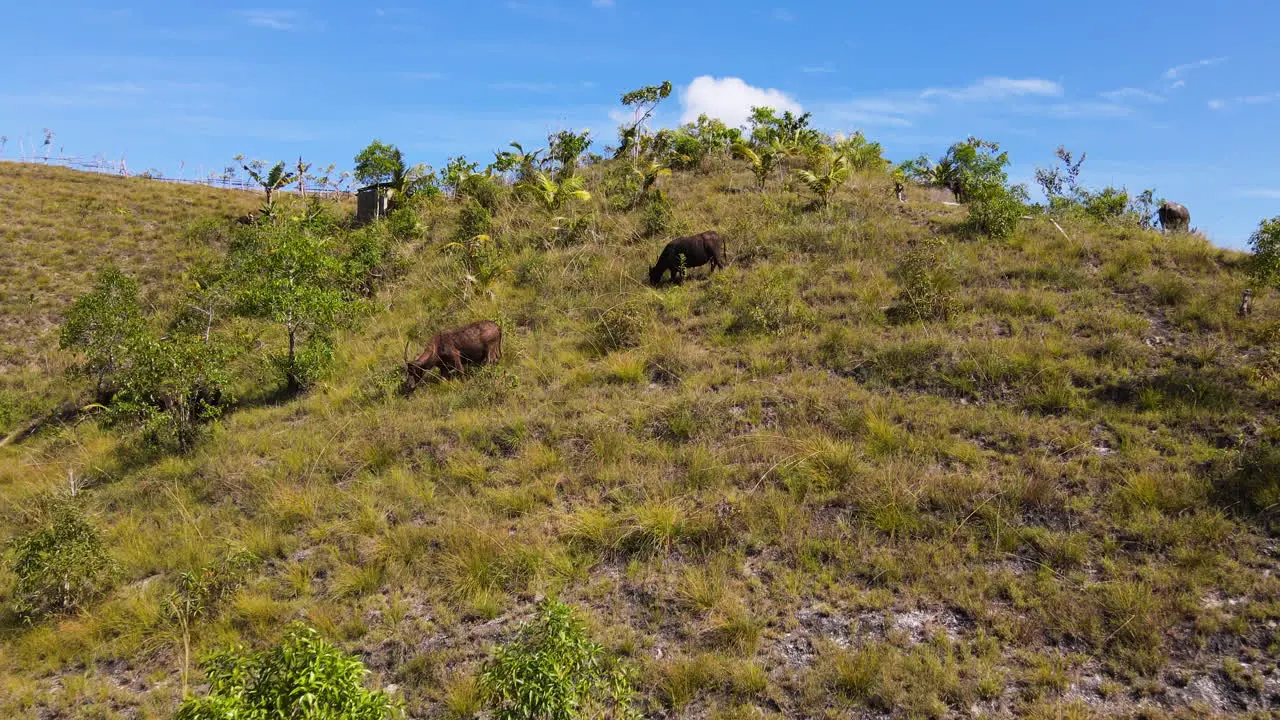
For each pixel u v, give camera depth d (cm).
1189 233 1366
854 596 665
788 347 1114
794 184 1861
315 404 1224
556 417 1012
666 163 2198
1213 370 919
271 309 1335
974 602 641
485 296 1541
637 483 839
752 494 802
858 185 1845
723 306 1304
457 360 1215
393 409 1134
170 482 1023
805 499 788
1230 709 523
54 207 2789
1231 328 1013
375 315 1598
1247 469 722
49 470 1229
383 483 923
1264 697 527
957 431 880
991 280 1253
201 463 1059
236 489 967
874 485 786
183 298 2014
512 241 1788
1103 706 536
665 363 1136
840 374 1050
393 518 855
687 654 618
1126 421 853
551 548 762
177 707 623
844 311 1206
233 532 869
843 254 1420
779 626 646
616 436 932
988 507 735
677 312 1309
